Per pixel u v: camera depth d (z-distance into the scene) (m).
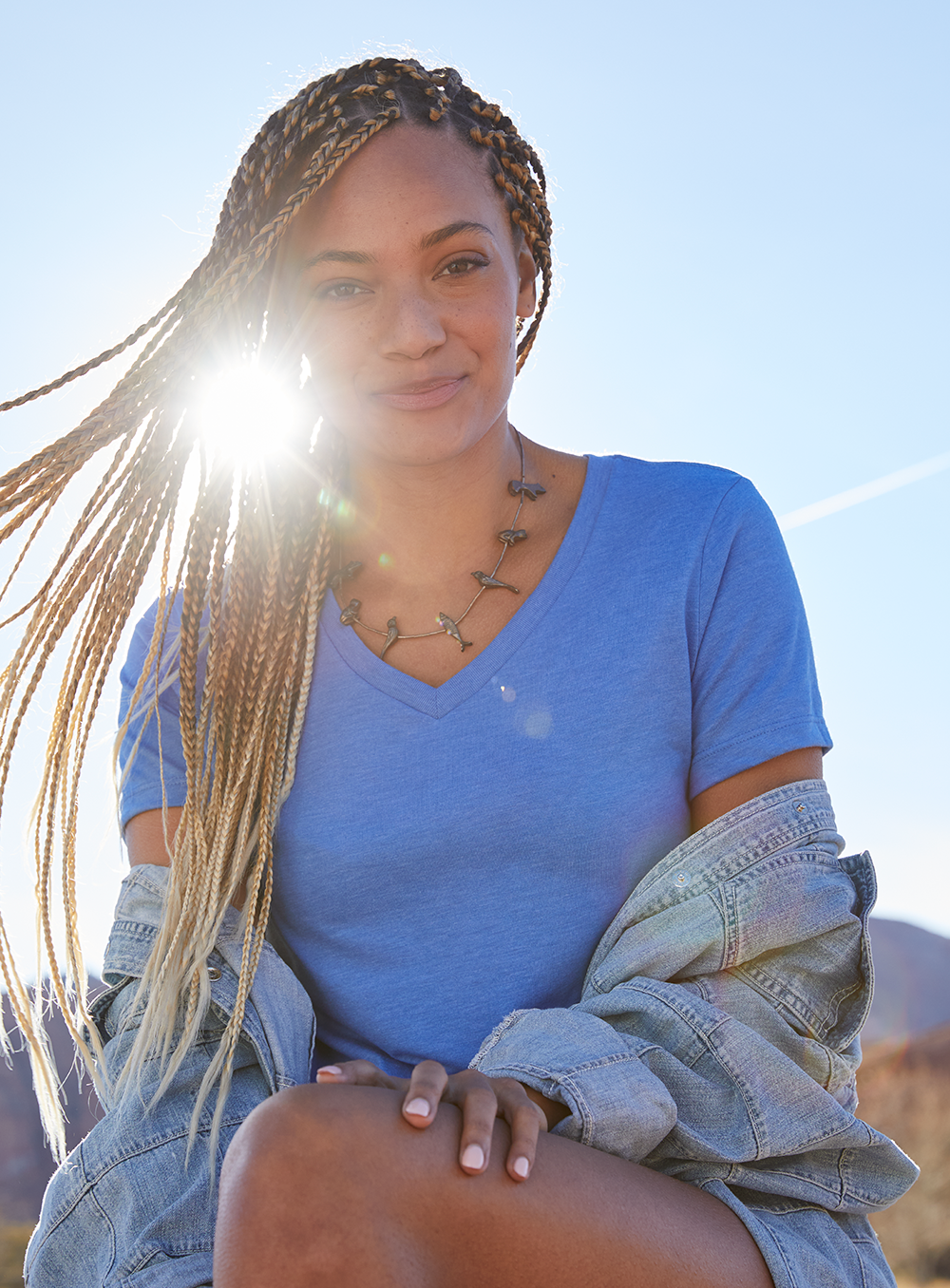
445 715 1.90
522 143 2.06
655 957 1.73
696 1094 1.61
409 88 1.95
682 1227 1.41
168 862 2.04
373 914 1.91
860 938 1.78
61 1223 1.70
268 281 2.00
